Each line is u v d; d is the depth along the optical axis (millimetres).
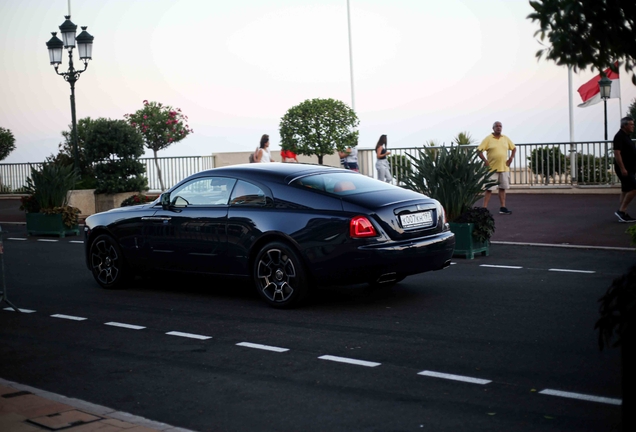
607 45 4070
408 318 7672
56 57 21625
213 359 6477
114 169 20969
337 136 22531
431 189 11734
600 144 20031
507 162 16375
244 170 8922
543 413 4844
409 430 4660
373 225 7855
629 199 14117
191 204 9211
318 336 7098
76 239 15945
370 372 5902
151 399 5480
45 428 4719
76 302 9203
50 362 6566
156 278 10742
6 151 33125
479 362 6035
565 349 6320
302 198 8305
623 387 3922
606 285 8953
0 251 8383
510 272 10078
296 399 5344
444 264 8500
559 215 15711
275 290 8367
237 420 4977
